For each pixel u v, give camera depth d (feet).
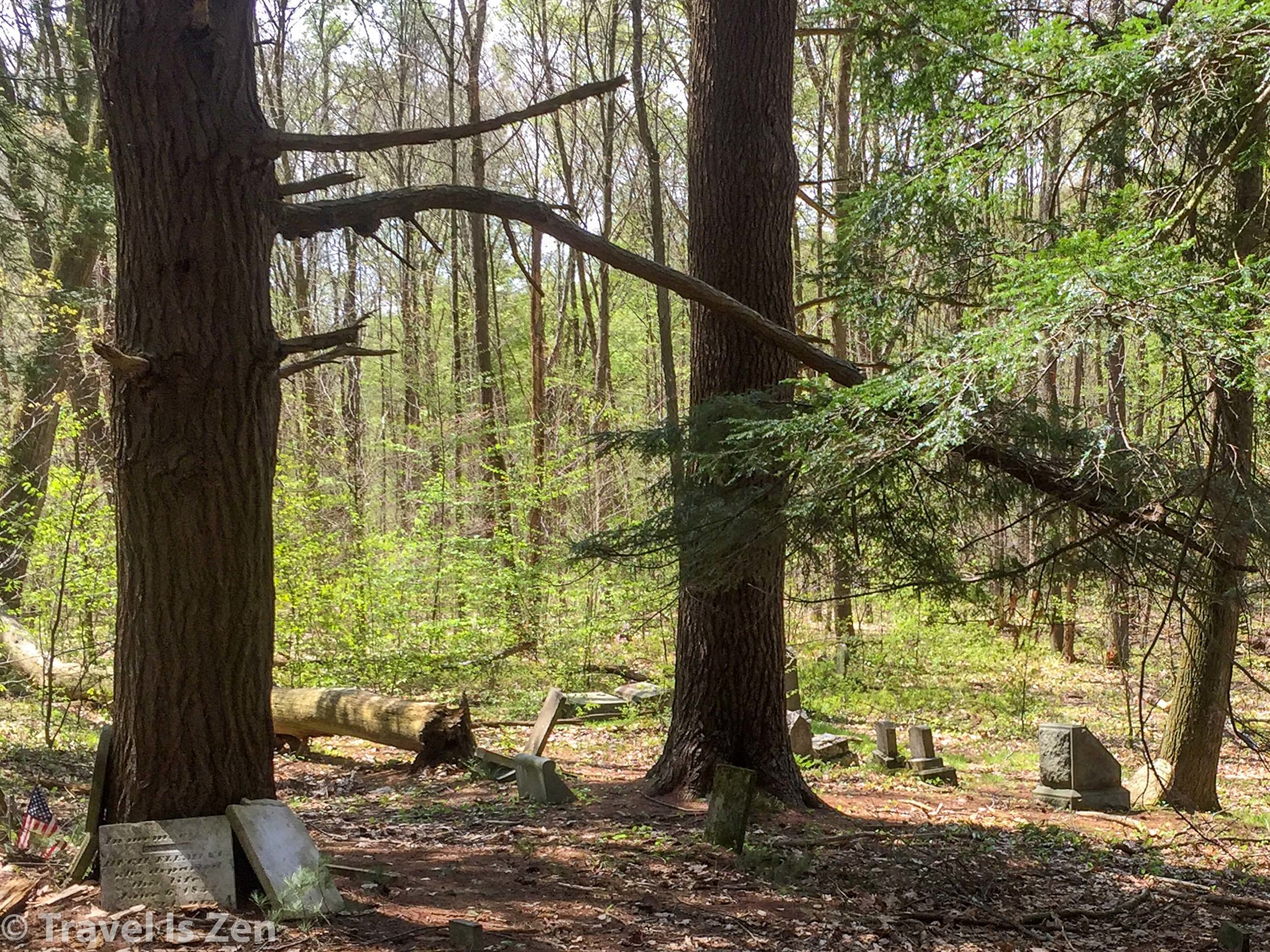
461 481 55.57
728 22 26.30
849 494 15.90
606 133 82.33
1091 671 63.46
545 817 24.85
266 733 16.72
